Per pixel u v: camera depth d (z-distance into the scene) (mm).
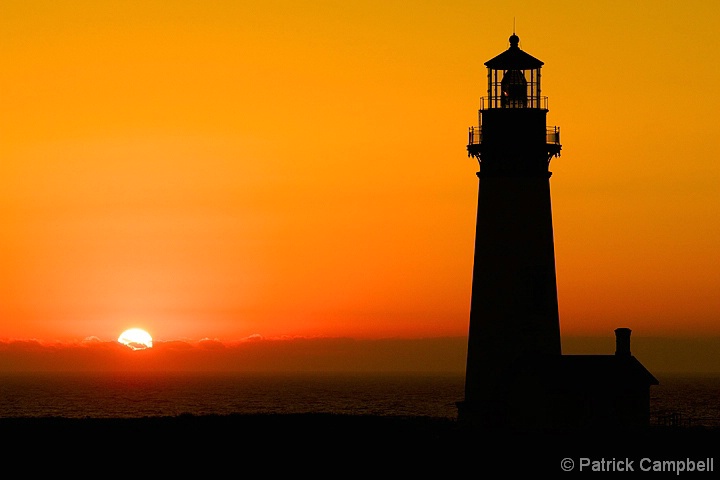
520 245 176500
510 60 182375
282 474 156375
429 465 159000
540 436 170000
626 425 173875
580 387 172625
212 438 188375
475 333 178000
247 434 193500
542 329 176125
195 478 154875
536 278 175875
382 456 167250
